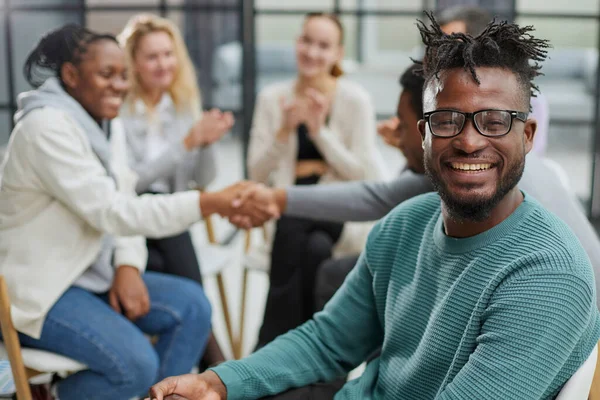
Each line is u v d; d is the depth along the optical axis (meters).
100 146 2.06
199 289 2.30
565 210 1.63
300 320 2.62
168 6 4.16
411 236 1.36
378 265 1.39
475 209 1.16
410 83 1.80
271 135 3.03
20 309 1.92
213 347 2.61
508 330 1.10
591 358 1.16
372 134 2.92
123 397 1.98
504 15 4.08
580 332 1.10
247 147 4.32
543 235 1.15
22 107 2.03
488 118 1.14
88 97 2.08
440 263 1.25
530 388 1.08
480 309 1.16
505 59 1.16
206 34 4.22
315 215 2.07
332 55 2.96
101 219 1.97
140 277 2.16
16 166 1.95
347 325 1.44
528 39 1.15
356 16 4.34
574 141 4.30
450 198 1.18
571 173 4.37
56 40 2.04
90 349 1.93
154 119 2.88
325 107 2.79
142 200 2.03
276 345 1.42
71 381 1.99
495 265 1.17
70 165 1.95
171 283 2.27
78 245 2.01
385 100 4.46
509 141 1.15
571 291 1.09
